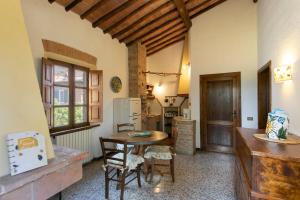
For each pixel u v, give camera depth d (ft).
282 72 8.38
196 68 17.06
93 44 13.61
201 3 15.52
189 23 16.75
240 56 15.17
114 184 9.84
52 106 10.36
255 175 4.70
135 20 14.56
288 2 7.82
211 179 10.53
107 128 15.07
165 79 23.80
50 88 9.95
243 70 15.07
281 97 8.78
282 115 6.32
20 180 4.38
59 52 10.63
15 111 4.89
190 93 17.42
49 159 5.79
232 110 15.56
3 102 4.63
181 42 22.71
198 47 16.97
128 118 15.37
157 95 24.26
